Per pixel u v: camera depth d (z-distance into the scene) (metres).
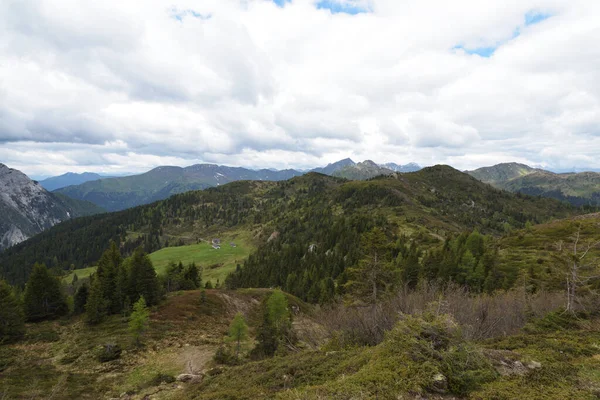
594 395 10.86
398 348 13.55
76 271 166.62
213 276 128.88
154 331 44.94
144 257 57.44
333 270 98.94
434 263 67.88
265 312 46.03
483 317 25.78
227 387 17.42
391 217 171.62
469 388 11.29
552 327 22.44
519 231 103.00
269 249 152.12
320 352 21.12
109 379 30.80
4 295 42.53
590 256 38.66
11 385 27.98
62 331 46.31
